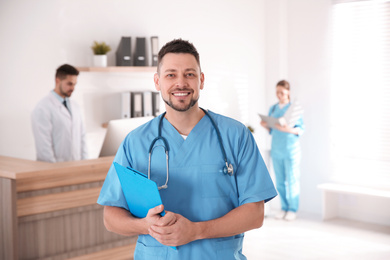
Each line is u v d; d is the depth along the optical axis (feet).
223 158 5.26
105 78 15.71
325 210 17.92
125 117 15.66
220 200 5.20
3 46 13.76
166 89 5.07
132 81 16.30
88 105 15.39
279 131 17.60
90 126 15.44
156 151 5.27
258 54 19.99
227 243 5.19
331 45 18.34
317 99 18.81
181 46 5.04
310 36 18.88
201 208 5.16
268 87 20.27
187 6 17.60
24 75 14.16
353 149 18.04
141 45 15.70
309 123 19.08
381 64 17.21
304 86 19.17
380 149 17.39
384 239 15.51
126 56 15.30
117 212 5.17
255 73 19.94
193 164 5.22
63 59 14.85
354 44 17.79
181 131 5.38
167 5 17.03
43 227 9.12
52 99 13.10
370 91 17.53
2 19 13.71
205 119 5.43
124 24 16.03
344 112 18.19
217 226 4.92
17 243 8.77
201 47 18.07
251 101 19.88
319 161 18.88
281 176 18.02
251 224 5.11
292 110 17.01
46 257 9.16
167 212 4.65
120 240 10.18
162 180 5.20
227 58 18.89
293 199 17.89
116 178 5.33
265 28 20.13
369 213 17.70
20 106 14.14
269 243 15.17
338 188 17.38
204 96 18.19
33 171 8.81
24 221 8.89
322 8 18.47
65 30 14.84
